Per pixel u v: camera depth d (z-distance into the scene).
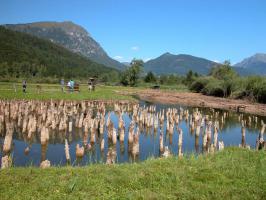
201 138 33.69
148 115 38.47
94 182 12.89
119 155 25.67
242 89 82.69
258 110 61.12
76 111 43.47
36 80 109.06
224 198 11.79
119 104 56.91
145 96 86.25
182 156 18.00
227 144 32.00
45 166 16.08
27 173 13.78
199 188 12.60
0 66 125.06
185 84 142.75
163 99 79.69
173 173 14.14
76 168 14.96
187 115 45.69
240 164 16.06
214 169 15.10
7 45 178.00
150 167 15.20
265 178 13.98
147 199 11.48
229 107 64.81
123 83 133.50
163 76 155.25
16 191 11.85
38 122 34.34
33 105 42.22
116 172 14.29
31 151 25.72
